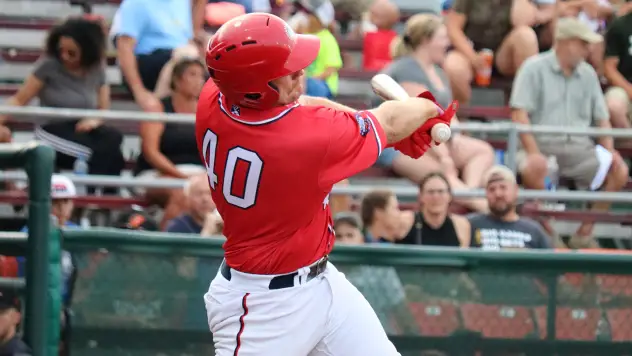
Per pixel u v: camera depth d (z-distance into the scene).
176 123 19.52
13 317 11.56
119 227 18.14
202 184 16.95
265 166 8.88
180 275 12.30
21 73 25.00
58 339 11.83
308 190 9.02
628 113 25.19
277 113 8.83
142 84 21.14
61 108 20.00
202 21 23.88
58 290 11.80
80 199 19.22
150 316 12.27
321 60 23.28
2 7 26.41
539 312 12.46
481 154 21.06
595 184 22.11
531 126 20.27
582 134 20.47
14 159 11.41
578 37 22.06
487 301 12.45
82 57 20.05
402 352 12.38
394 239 17.39
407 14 27.92
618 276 12.52
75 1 26.45
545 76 22.38
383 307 12.36
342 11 27.62
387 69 21.50
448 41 25.27
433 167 20.72
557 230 22.31
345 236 16.56
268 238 9.27
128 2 21.61
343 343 9.62
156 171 19.92
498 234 17.89
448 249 12.38
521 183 21.50
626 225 22.72
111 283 12.21
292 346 9.47
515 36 24.80
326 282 9.56
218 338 9.75
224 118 8.93
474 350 12.41
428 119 9.63
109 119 19.11
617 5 29.20
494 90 25.22
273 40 8.45
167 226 17.08
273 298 9.41
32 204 11.30
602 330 12.55
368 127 9.05
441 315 12.41
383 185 21.62
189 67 19.91
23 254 11.43
